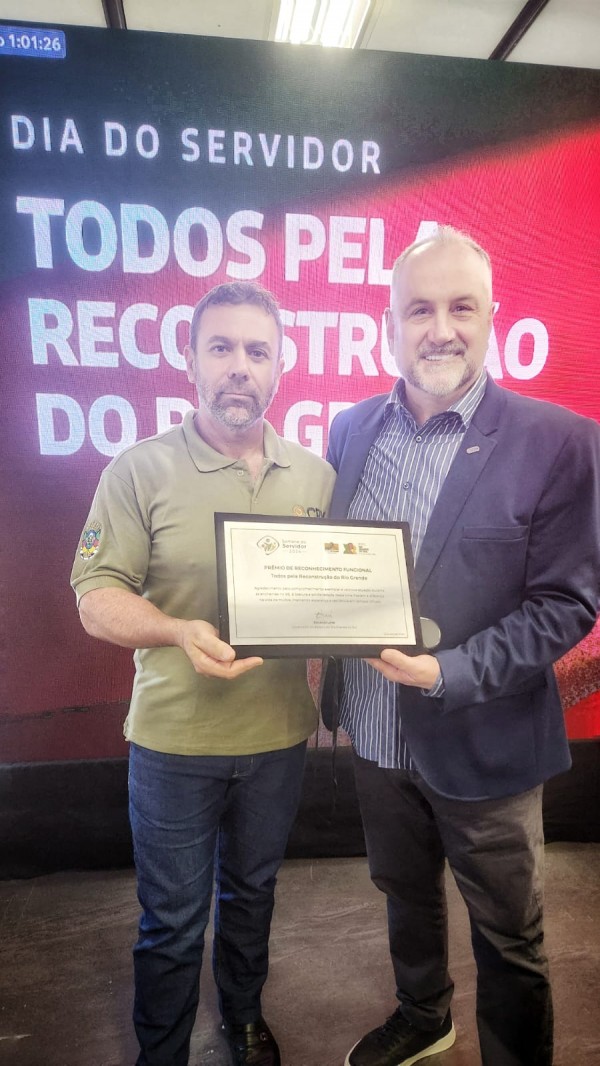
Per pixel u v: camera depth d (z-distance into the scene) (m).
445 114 1.93
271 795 1.31
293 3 1.97
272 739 1.27
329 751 2.10
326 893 1.97
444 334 1.18
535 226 2.01
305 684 1.35
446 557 1.15
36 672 2.02
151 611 1.14
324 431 2.04
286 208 1.93
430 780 1.17
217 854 1.38
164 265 1.92
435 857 1.32
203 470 1.25
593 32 2.04
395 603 1.12
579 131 1.97
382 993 1.60
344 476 1.35
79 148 1.84
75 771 2.03
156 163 1.87
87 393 1.94
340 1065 1.41
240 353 1.23
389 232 1.97
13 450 1.93
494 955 1.20
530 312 2.04
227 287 1.25
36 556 1.98
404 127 1.92
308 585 1.11
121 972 1.66
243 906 1.35
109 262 1.90
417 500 1.23
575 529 1.11
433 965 1.36
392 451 1.29
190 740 1.22
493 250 2.00
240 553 1.10
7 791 2.01
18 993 1.59
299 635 1.08
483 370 1.24
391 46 2.13
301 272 1.97
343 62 1.88
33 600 1.99
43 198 1.85
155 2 1.95
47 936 1.79
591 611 1.12
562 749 1.20
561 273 2.03
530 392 2.08
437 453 1.22
